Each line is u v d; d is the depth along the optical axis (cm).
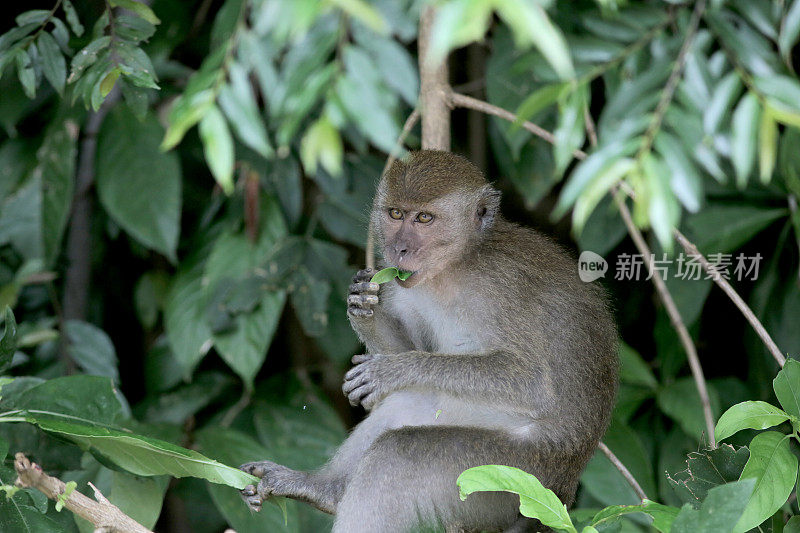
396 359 992
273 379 1505
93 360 1383
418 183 1024
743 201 1309
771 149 881
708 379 1448
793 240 1328
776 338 1319
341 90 726
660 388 1327
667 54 1110
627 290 1477
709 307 1430
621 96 1060
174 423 1356
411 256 1021
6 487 718
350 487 952
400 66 757
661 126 1055
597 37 1148
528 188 1333
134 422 1292
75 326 1394
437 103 1087
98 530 723
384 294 1103
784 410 791
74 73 888
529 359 989
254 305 1305
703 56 1035
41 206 1358
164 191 1309
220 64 832
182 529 1602
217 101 881
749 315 947
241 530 1218
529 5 575
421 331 1112
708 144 962
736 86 943
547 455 984
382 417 1055
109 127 1316
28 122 1414
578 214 830
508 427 1016
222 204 1439
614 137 945
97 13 1334
